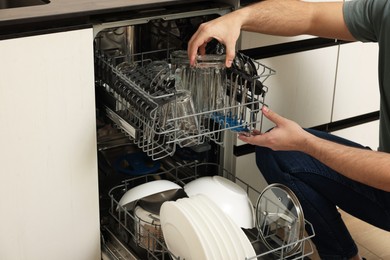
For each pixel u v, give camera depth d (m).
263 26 1.80
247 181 2.15
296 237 1.71
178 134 1.65
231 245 1.54
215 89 1.74
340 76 2.24
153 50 2.03
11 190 1.61
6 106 1.52
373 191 1.82
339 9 1.82
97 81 1.83
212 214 1.59
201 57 1.70
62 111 1.61
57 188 1.68
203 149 1.80
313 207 1.86
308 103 2.20
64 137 1.64
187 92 1.64
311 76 2.15
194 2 1.81
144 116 1.60
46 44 1.52
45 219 1.70
